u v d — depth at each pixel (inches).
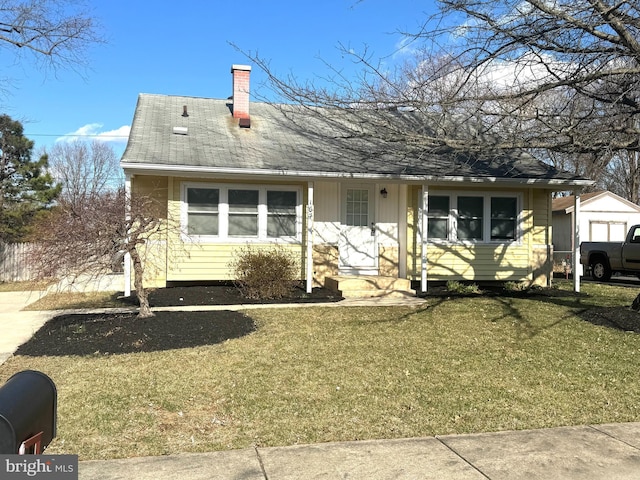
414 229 521.7
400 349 279.1
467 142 350.0
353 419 184.1
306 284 483.5
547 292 503.8
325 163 473.4
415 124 427.5
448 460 150.4
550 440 166.1
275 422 180.9
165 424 178.1
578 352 275.9
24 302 447.8
